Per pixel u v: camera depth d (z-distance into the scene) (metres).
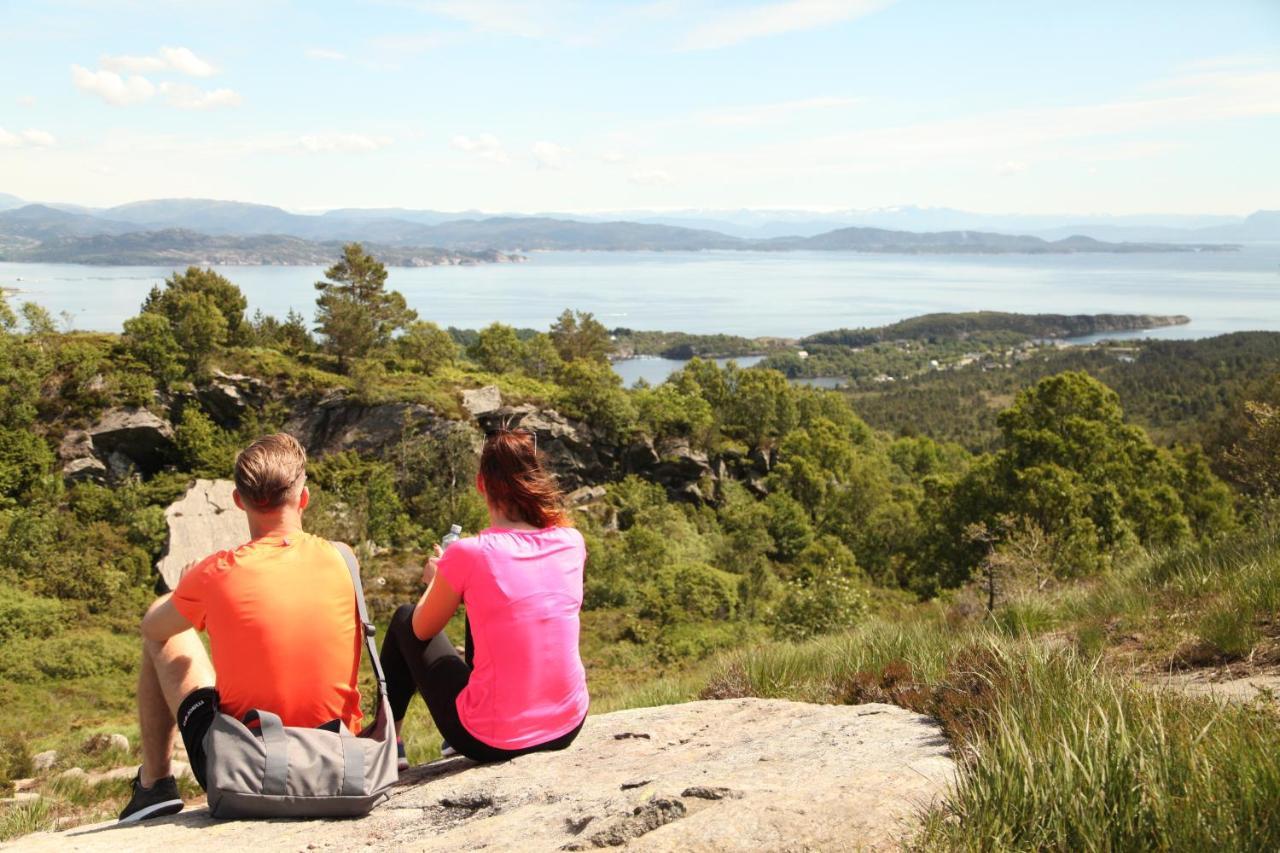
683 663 39.47
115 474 64.12
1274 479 16.86
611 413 85.94
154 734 3.32
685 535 73.00
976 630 7.10
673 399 94.00
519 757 3.40
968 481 50.81
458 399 77.19
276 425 70.62
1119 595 7.96
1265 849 1.92
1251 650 5.41
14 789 9.77
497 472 3.50
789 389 108.12
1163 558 9.27
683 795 2.48
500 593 3.33
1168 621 6.57
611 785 2.88
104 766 12.12
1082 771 2.16
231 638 3.01
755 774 2.70
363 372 73.25
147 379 66.62
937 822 2.06
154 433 65.38
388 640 3.65
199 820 3.00
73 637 38.88
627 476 85.12
